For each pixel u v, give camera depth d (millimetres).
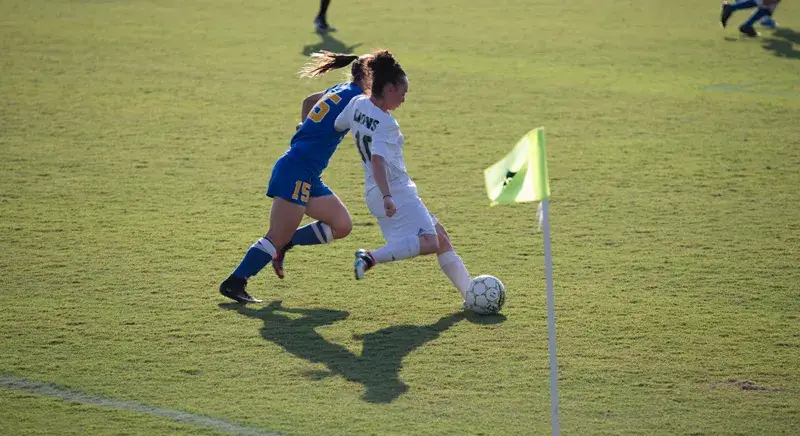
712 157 38812
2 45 60062
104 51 59688
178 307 23219
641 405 18281
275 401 18250
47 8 75750
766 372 19844
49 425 17156
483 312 22844
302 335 21578
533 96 50594
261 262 23453
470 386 19031
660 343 21297
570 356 20562
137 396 18391
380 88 21844
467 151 39875
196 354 20422
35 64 55062
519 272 26094
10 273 25297
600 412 17984
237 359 20203
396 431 17078
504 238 29156
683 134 42750
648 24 75688
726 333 21875
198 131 42312
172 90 50219
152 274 25562
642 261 26984
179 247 27859
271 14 76688
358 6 82625
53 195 32656
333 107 23250
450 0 88250
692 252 27734
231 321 22375
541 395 18688
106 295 23922
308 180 23562
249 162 37688
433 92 51250
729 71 57500
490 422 17500
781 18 77312
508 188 17250
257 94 49906
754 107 48094
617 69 57969
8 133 40750
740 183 35125
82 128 42062
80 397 18312
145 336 21375
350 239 28969
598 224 30484
